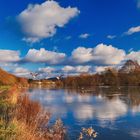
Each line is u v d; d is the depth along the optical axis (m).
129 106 38.84
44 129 17.34
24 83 132.00
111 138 19.12
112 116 29.16
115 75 150.88
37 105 23.88
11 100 26.98
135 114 30.48
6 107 21.28
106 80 151.88
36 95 66.81
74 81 157.12
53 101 48.91
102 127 22.94
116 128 22.48
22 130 12.26
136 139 18.92
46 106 38.91
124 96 60.12
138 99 50.94
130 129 22.08
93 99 53.47
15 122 13.10
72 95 67.50
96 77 154.62
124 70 154.12
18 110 19.05
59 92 83.81
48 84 170.88
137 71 151.00
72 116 28.94
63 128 18.47
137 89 97.12
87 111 33.22
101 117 28.42
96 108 36.62
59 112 31.98
